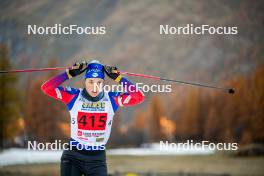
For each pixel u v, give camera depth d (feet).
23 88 356.79
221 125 357.20
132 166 202.49
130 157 252.83
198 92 389.80
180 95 520.83
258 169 192.75
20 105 258.37
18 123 249.34
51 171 158.61
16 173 148.56
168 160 237.04
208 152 275.59
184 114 392.68
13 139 245.65
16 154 207.72
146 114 453.99
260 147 256.52
